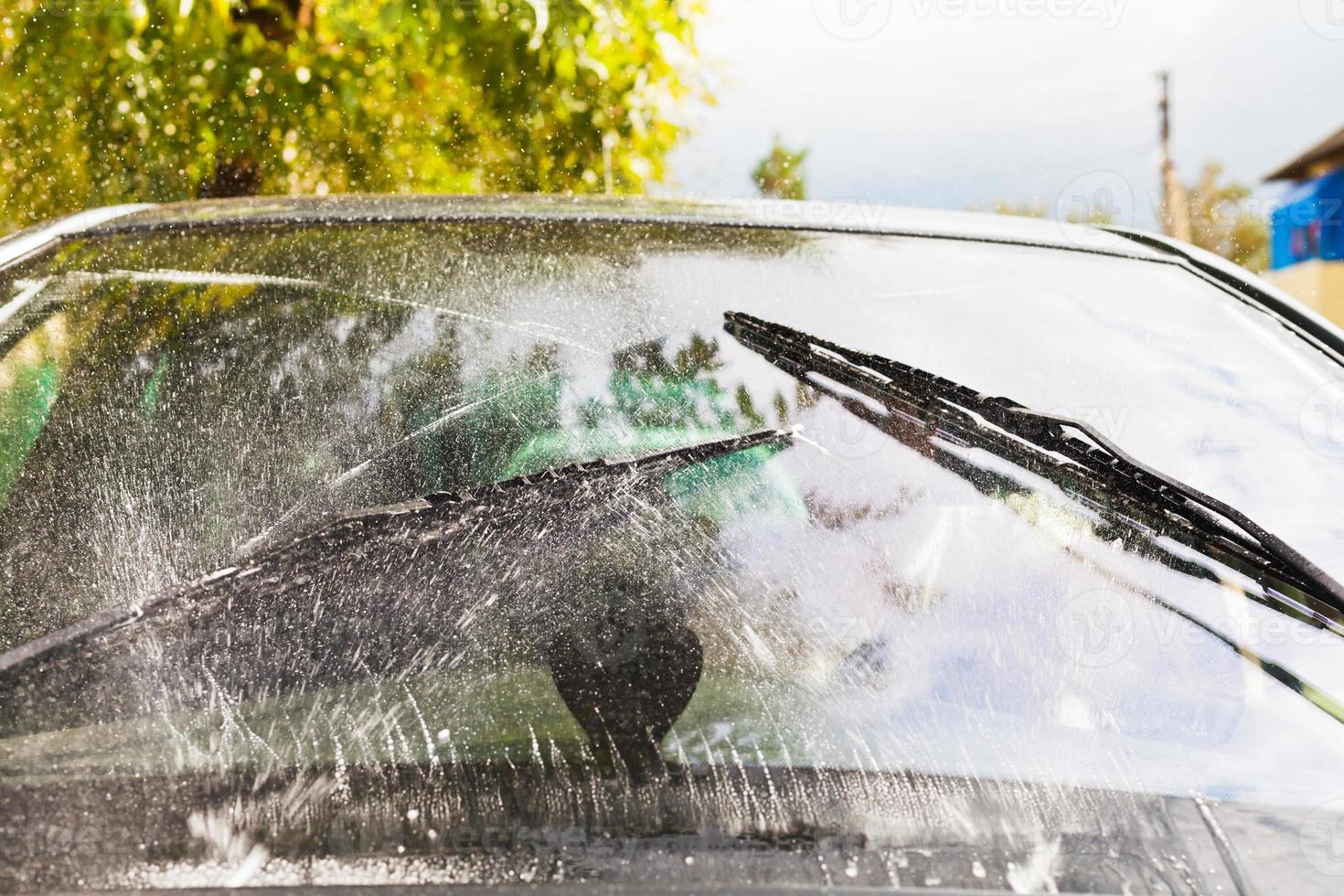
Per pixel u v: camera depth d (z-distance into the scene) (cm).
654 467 128
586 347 152
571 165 651
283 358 150
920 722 99
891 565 117
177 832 84
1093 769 95
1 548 124
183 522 129
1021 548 120
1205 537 123
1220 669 108
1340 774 97
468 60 583
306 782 89
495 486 124
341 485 135
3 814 85
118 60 532
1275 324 176
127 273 163
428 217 177
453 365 149
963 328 163
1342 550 127
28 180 562
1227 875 84
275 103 564
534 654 103
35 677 99
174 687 99
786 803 89
